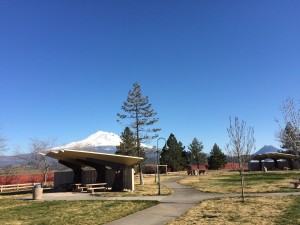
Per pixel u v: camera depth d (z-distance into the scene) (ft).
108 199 67.56
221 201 56.80
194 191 78.48
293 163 196.95
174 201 59.82
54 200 70.18
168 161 240.12
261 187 79.82
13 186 126.41
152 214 46.32
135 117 133.69
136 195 73.67
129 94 134.10
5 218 48.75
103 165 95.04
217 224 37.06
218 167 262.88
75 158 96.73
